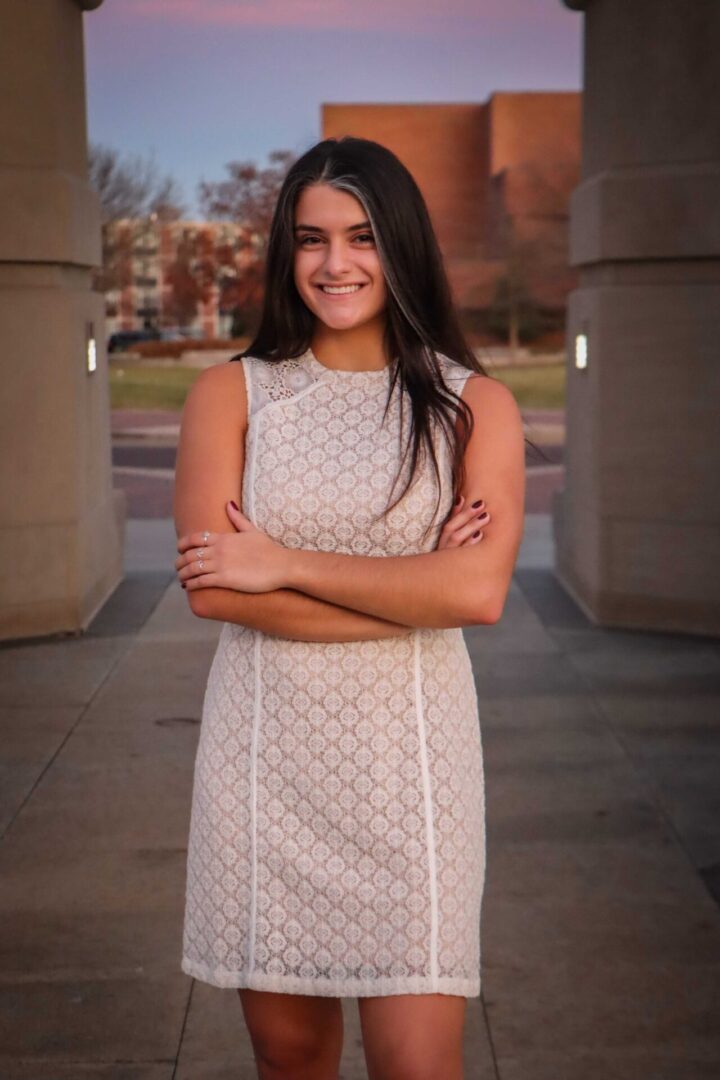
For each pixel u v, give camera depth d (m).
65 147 7.70
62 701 6.38
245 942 2.37
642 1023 3.40
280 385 2.45
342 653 2.34
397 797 2.32
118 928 3.93
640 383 7.74
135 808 4.92
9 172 7.39
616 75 7.75
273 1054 2.45
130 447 21.52
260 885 2.35
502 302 50.75
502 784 5.19
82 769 5.37
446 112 59.44
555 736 5.81
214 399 2.46
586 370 8.24
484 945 3.82
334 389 2.44
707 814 4.85
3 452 7.52
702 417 7.61
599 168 8.06
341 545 2.38
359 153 2.37
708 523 7.66
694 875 4.32
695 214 7.47
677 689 6.57
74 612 7.79
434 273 2.43
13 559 7.60
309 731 2.34
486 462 2.39
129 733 5.86
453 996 2.36
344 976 2.34
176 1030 3.37
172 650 7.40
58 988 3.57
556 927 3.94
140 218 43.22
